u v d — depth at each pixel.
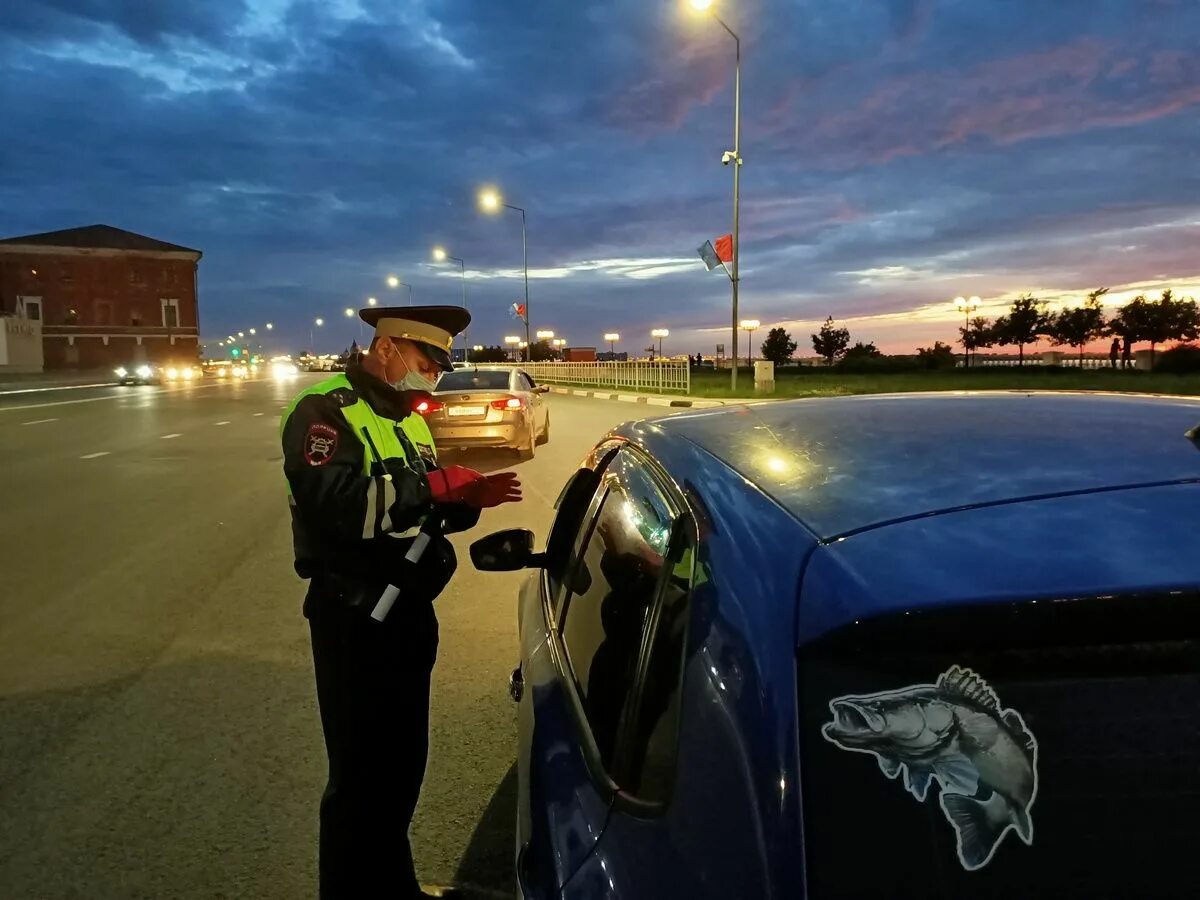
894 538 1.27
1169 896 1.05
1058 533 1.24
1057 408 2.03
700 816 1.16
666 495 1.77
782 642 1.18
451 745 3.71
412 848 2.97
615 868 1.23
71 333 81.62
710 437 1.96
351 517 2.10
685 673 1.33
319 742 3.74
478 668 4.58
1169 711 1.10
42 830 3.08
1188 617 1.10
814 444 1.78
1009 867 1.06
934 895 1.04
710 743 1.20
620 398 30.55
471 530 7.98
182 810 3.21
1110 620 1.10
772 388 25.67
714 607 1.34
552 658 2.18
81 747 3.70
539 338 75.06
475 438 12.70
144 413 24.61
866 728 1.10
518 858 1.59
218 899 2.70
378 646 2.21
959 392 2.48
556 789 1.54
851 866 1.05
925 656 1.12
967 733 1.09
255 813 3.19
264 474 11.84
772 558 1.31
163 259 85.12
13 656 4.78
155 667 4.62
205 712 4.04
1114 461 1.52
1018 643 1.11
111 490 10.46
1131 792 1.08
